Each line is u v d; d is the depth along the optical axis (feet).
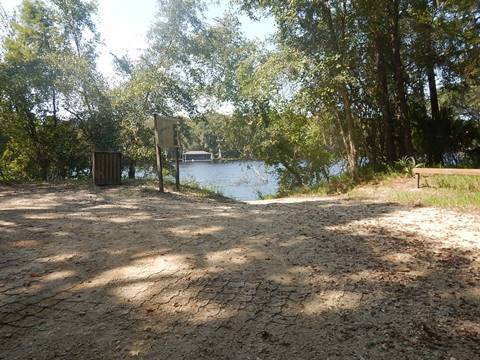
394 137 46.85
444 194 28.58
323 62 36.81
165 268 12.73
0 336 8.52
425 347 8.65
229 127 74.59
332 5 38.78
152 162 56.85
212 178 123.44
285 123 54.85
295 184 73.51
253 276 12.44
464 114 53.62
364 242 16.52
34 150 52.65
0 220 18.45
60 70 48.75
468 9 36.29
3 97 47.09
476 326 9.60
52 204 24.20
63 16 55.11
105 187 34.27
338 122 46.98
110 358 7.98
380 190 34.91
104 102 52.54
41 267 12.42
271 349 8.52
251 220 20.52
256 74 42.14
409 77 49.01
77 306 10.02
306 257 14.39
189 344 8.61
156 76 53.88
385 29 43.04
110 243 15.20
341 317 10.01
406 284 12.12
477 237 17.31
